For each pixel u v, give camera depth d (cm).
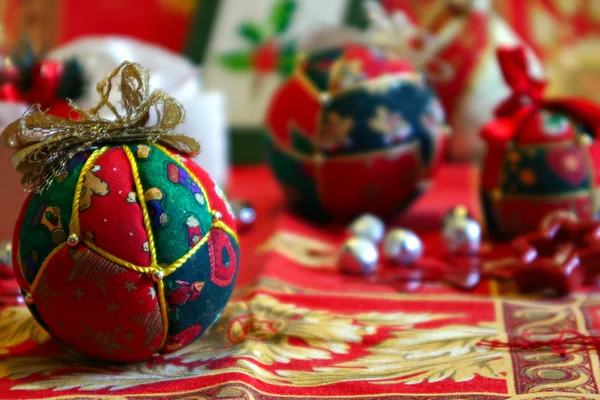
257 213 82
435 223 79
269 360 56
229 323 59
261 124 100
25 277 54
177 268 53
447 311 62
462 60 88
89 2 103
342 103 74
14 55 70
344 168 74
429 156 76
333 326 59
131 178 54
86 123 55
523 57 72
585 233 65
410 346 58
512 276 65
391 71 75
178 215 54
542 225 67
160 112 58
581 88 98
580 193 69
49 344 58
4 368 56
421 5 91
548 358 56
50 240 53
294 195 78
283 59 100
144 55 80
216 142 79
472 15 89
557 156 69
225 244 55
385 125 74
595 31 99
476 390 53
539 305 62
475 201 83
